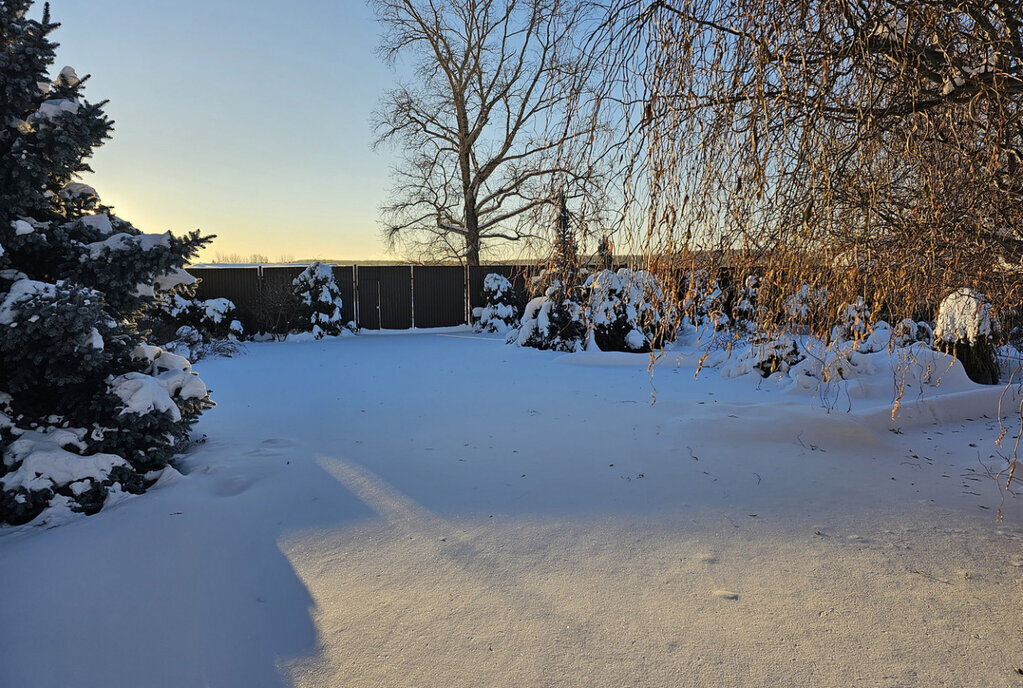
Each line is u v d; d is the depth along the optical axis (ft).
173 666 6.82
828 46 7.27
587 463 14.14
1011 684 6.40
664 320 9.26
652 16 8.22
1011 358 26.40
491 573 8.91
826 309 9.17
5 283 12.22
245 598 8.23
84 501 11.25
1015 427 18.03
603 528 10.55
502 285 57.36
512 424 17.78
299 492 12.14
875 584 8.59
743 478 13.17
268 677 6.64
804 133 7.08
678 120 8.10
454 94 63.67
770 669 6.66
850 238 8.10
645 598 8.19
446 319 60.08
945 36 6.78
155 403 12.42
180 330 37.01
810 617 7.71
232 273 49.47
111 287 13.09
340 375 27.76
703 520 10.93
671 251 8.58
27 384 11.61
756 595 8.27
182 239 13.62
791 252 8.18
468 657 6.93
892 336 9.21
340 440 16.06
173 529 10.37
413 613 7.85
